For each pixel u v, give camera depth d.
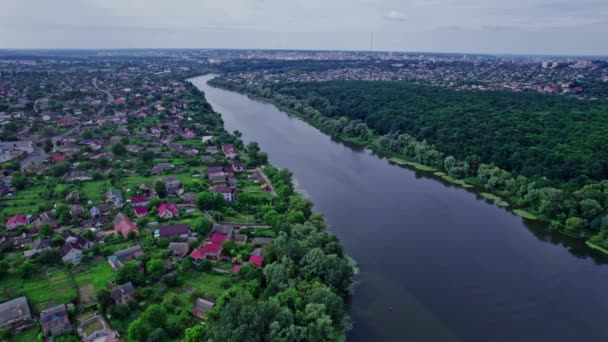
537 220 188.12
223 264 135.12
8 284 121.75
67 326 104.06
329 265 126.19
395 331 114.94
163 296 118.00
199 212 175.00
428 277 140.25
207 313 105.31
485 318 121.50
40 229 149.25
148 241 147.12
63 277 126.50
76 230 155.75
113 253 139.12
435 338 113.00
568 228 173.75
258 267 129.25
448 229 175.62
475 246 162.00
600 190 187.12
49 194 184.75
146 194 193.62
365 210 191.62
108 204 177.50
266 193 198.12
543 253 158.88
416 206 199.00
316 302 109.38
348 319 118.06
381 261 148.88
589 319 122.44
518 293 133.50
